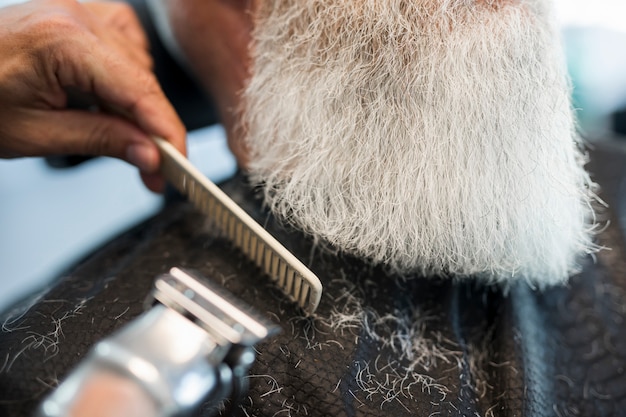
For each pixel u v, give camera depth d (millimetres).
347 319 387
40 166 945
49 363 339
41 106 451
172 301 250
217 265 408
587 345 430
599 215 502
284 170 416
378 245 377
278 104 417
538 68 372
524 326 414
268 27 418
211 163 765
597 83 976
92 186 954
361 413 350
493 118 367
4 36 422
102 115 463
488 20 363
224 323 245
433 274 413
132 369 210
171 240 424
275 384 354
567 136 398
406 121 375
